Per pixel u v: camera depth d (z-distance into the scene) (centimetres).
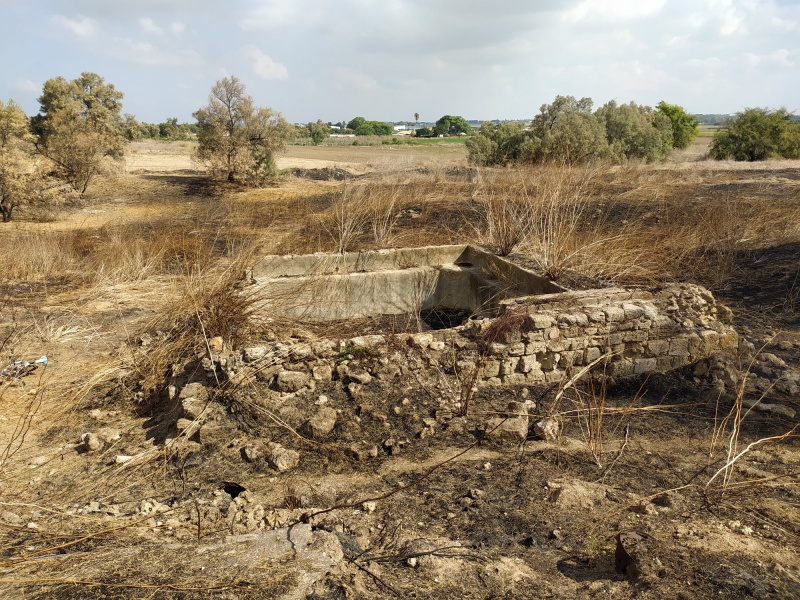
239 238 1248
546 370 550
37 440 495
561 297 592
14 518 372
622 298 600
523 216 907
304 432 457
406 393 502
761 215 1109
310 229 1239
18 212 1689
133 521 366
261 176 2283
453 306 840
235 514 368
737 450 445
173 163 2986
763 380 557
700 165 2270
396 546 333
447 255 870
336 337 688
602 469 419
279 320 676
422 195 1606
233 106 2302
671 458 434
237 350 555
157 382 575
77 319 796
